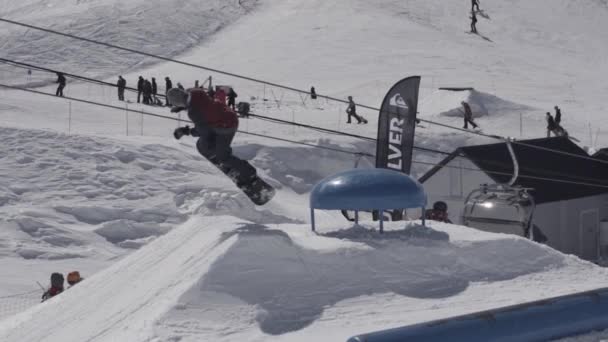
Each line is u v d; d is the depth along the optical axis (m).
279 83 89.69
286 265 10.59
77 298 12.48
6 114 55.59
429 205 36.78
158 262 11.90
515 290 11.70
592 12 140.00
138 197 38.19
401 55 101.44
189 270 10.42
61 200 36.69
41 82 88.81
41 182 38.38
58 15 122.25
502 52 110.06
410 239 12.03
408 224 13.33
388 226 13.20
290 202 43.44
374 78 89.75
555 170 37.69
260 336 9.33
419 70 94.62
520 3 140.88
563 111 75.19
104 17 120.88
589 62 112.44
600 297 10.09
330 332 9.56
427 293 11.16
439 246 12.09
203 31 120.88
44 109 59.34
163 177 41.09
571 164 38.81
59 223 34.00
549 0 144.25
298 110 72.62
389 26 116.25
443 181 36.56
